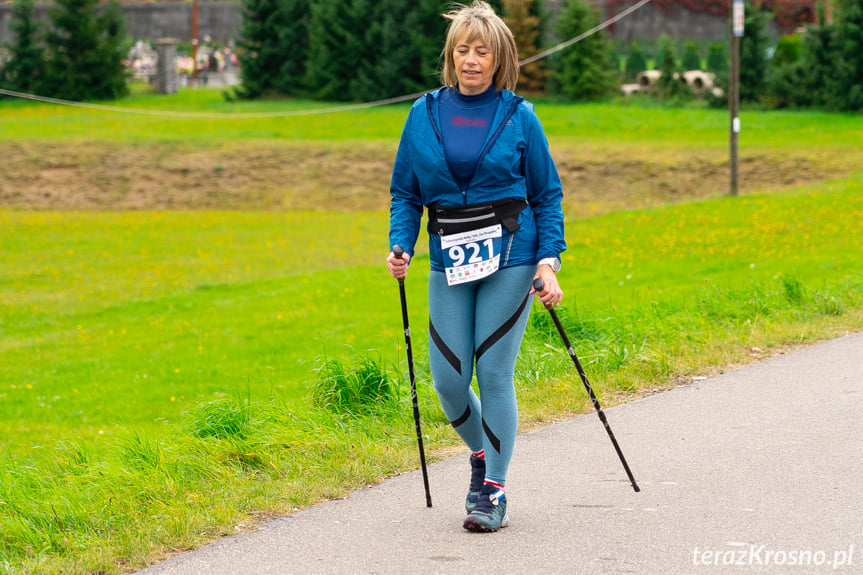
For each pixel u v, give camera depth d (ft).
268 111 205.77
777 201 110.93
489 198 20.93
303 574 19.04
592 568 18.72
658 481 23.58
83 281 101.09
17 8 224.53
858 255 74.64
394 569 19.02
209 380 56.59
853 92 182.09
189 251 117.29
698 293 53.16
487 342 20.98
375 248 116.47
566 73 204.64
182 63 262.47
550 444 27.09
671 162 144.87
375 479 24.90
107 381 58.85
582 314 43.80
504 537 20.45
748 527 20.48
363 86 213.05
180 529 21.65
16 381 60.29
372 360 33.91
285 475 25.54
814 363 34.99
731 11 121.80
